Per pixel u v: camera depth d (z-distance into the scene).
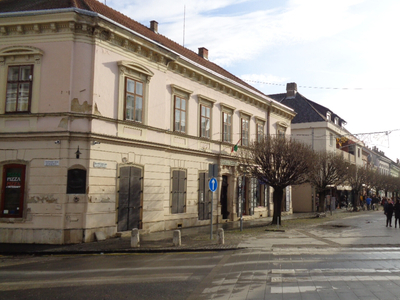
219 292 7.95
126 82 17.53
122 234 16.81
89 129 15.77
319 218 29.12
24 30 16.08
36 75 15.95
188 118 22.06
